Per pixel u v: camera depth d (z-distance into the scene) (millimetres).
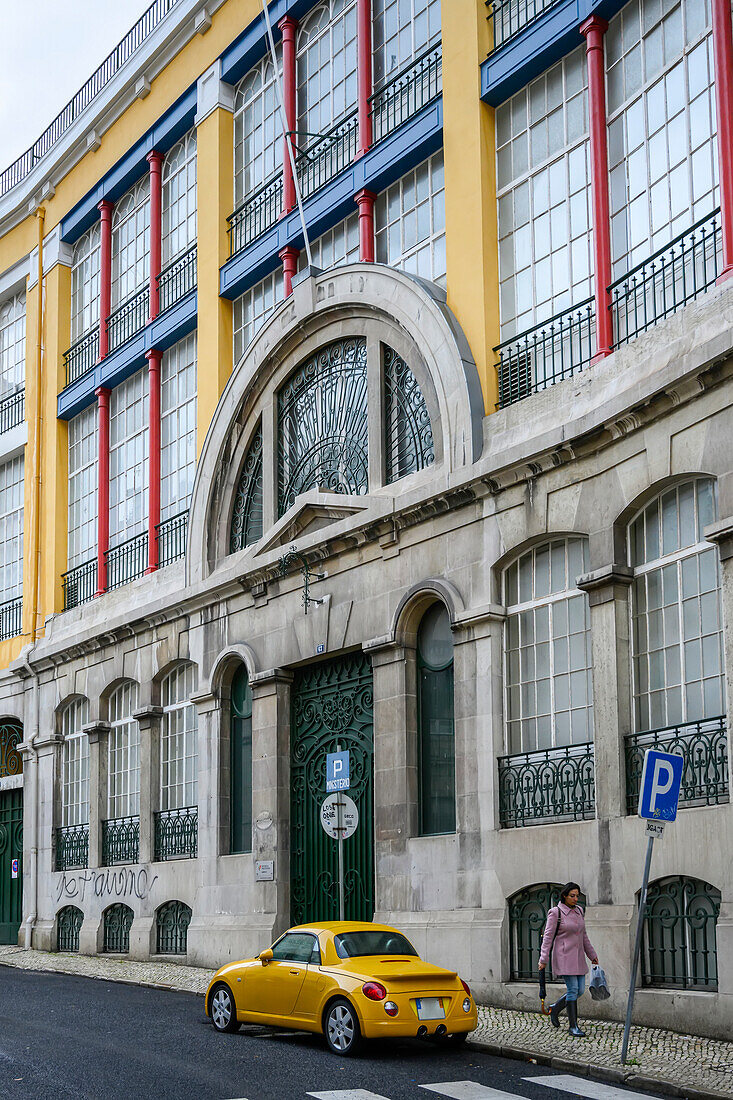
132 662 26328
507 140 19109
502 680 17234
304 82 24250
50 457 31359
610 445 15578
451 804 17938
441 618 18531
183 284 27047
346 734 20250
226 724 23250
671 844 13844
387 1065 12125
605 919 14570
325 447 21609
